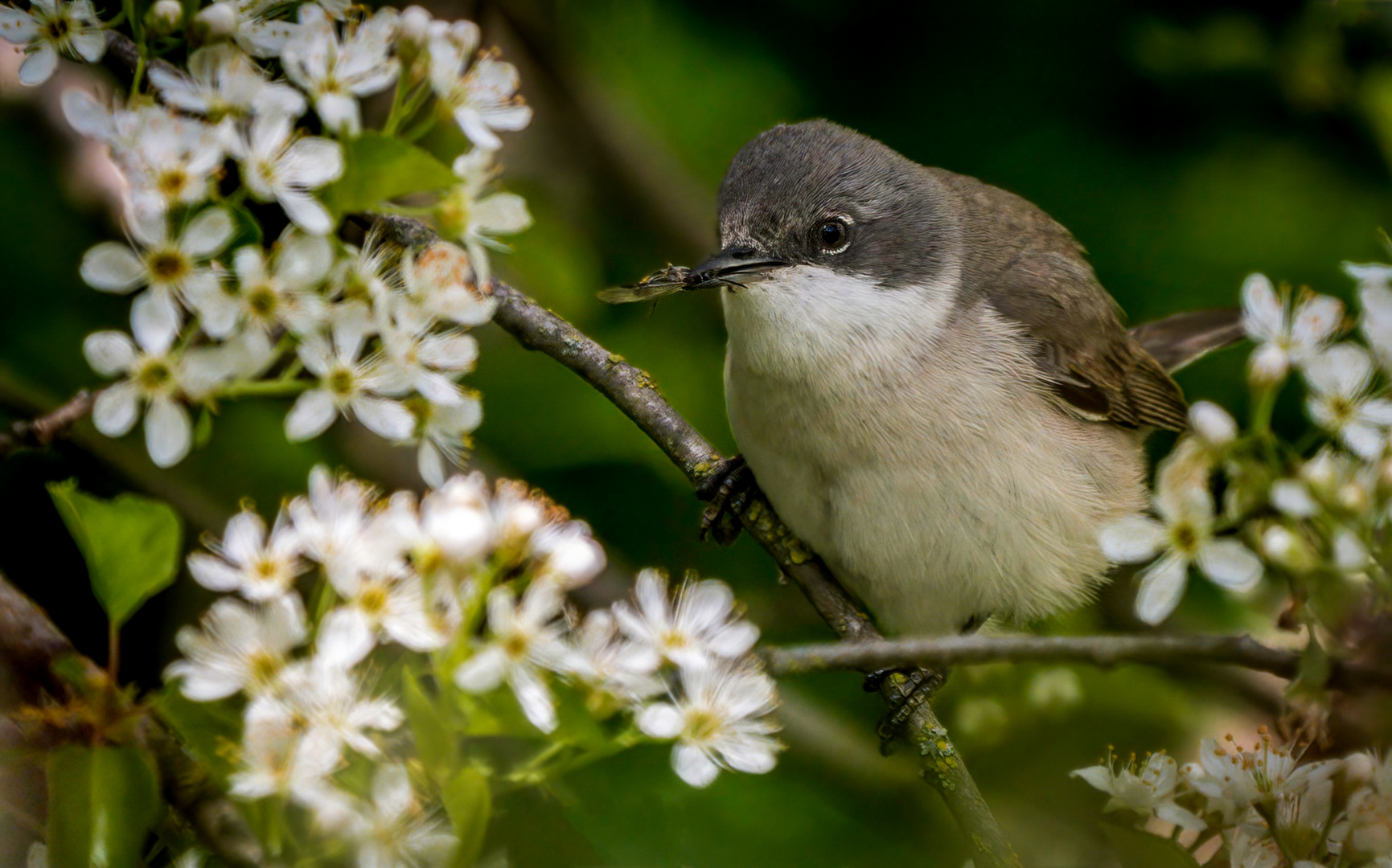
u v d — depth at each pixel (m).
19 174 9.60
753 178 9.10
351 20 6.28
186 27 5.92
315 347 5.48
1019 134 11.59
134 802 4.93
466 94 6.04
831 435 8.70
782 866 7.84
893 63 11.80
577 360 8.25
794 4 11.89
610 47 12.03
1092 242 11.33
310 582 6.87
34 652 5.42
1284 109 11.49
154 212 5.21
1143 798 6.24
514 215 6.12
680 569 10.32
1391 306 6.08
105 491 9.28
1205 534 6.00
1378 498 5.69
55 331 9.59
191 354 5.29
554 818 5.89
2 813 5.24
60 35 5.94
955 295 9.19
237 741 4.84
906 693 8.41
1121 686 8.94
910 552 8.79
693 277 8.70
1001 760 8.76
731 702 5.38
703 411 10.89
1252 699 9.33
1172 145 11.52
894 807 8.70
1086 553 9.10
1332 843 5.94
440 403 5.82
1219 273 11.16
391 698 5.04
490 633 4.93
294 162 5.45
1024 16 11.61
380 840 4.74
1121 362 10.20
